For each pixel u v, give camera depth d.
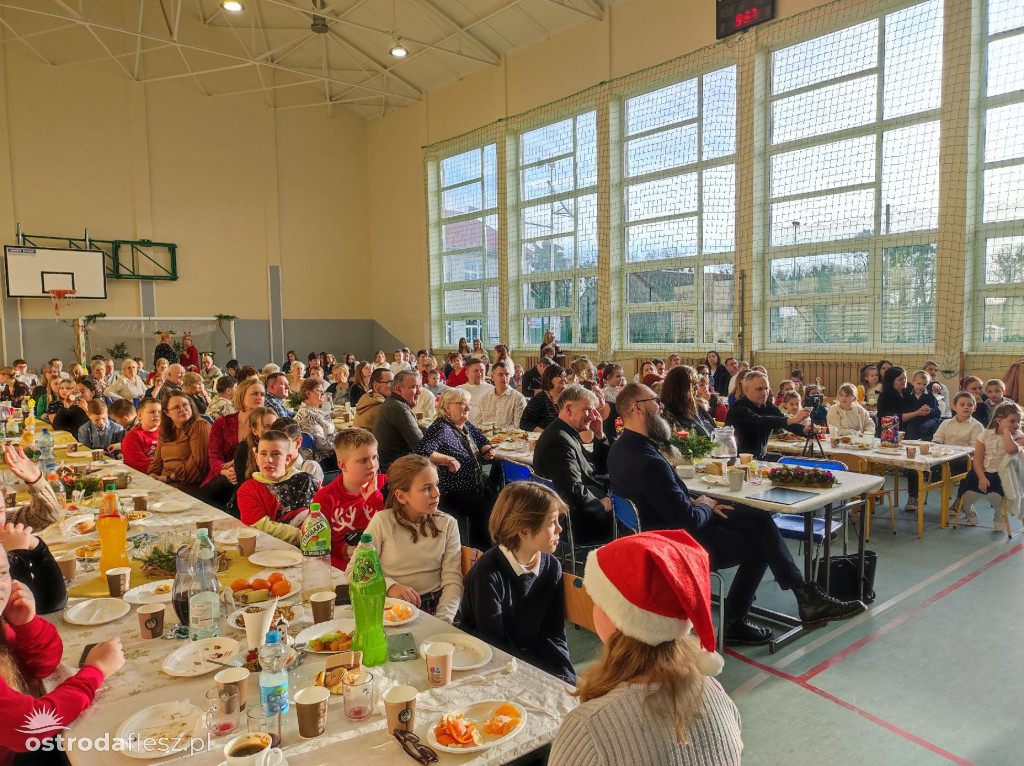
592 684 1.04
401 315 16.45
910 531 4.97
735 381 5.90
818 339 9.16
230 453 4.36
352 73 15.12
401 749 1.27
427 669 1.56
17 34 12.19
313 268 16.45
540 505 1.96
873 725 2.49
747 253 9.61
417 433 4.60
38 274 13.02
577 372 6.99
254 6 13.69
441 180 15.08
